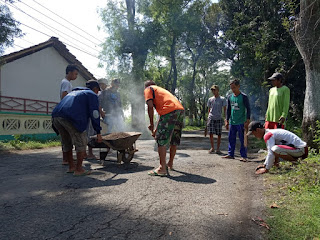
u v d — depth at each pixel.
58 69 17.05
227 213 2.79
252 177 4.34
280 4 15.67
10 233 2.26
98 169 4.96
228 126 6.43
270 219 2.62
